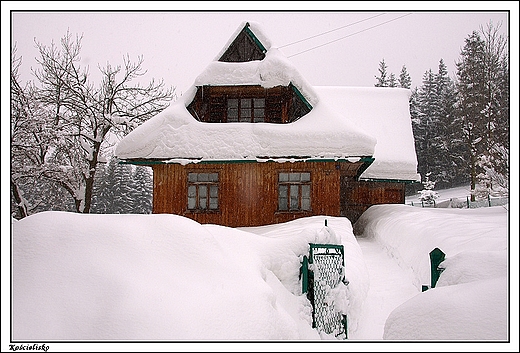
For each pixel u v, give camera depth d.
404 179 22.86
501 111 31.72
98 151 25.23
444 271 5.62
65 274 4.44
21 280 4.37
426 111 56.88
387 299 8.73
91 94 25.92
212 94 17.00
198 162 15.54
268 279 6.83
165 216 5.88
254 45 17.47
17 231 5.00
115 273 4.48
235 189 15.90
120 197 52.94
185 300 4.38
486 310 4.00
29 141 23.83
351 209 23.56
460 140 43.41
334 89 26.92
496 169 18.91
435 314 4.25
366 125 24.89
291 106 16.95
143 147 15.84
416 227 12.19
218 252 5.66
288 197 15.83
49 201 28.66
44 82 25.14
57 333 3.86
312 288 7.33
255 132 15.85
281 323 5.16
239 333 4.28
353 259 8.97
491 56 33.19
